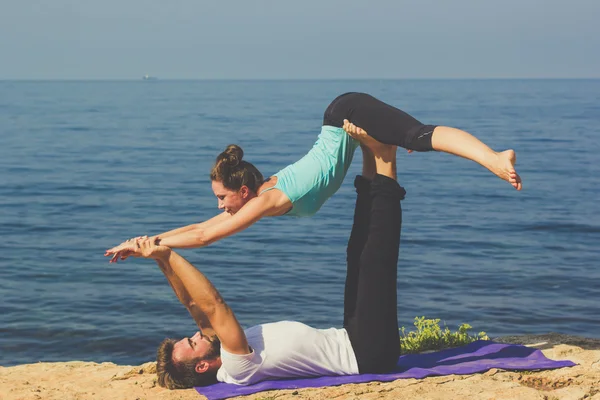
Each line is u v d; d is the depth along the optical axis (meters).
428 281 15.43
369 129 4.95
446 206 25.72
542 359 5.46
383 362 5.15
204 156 42.22
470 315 12.99
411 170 36.97
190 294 4.81
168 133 58.50
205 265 16.66
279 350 4.99
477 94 182.88
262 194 4.88
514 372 5.19
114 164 38.31
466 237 20.30
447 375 5.11
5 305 13.45
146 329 12.09
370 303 5.09
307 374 5.11
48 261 17.23
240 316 12.96
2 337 11.64
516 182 4.21
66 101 137.25
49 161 39.38
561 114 85.50
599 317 12.89
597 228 21.66
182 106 114.00
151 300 13.80
